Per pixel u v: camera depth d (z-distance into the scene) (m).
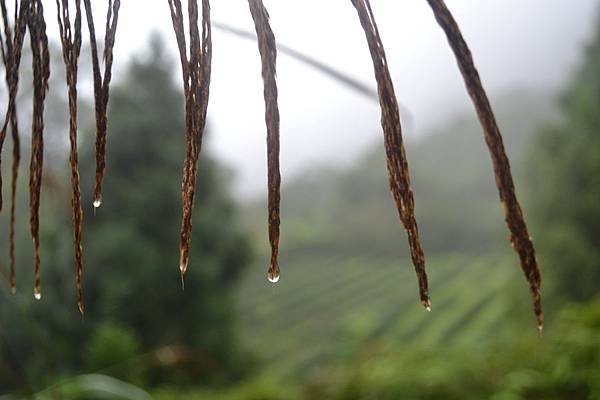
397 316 20.75
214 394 3.83
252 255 8.50
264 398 3.39
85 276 6.59
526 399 2.41
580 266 8.52
